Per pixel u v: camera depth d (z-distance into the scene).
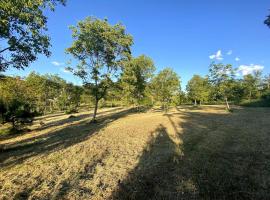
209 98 62.69
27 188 7.03
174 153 10.13
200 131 15.83
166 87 37.31
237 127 17.33
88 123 26.55
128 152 10.95
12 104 24.30
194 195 5.96
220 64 38.38
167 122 22.11
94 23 24.80
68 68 25.39
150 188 6.55
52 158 10.52
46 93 64.75
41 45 11.01
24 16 9.02
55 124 30.09
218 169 7.77
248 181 6.68
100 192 6.51
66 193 6.56
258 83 64.94
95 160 9.83
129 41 25.95
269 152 9.59
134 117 31.09
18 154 12.09
